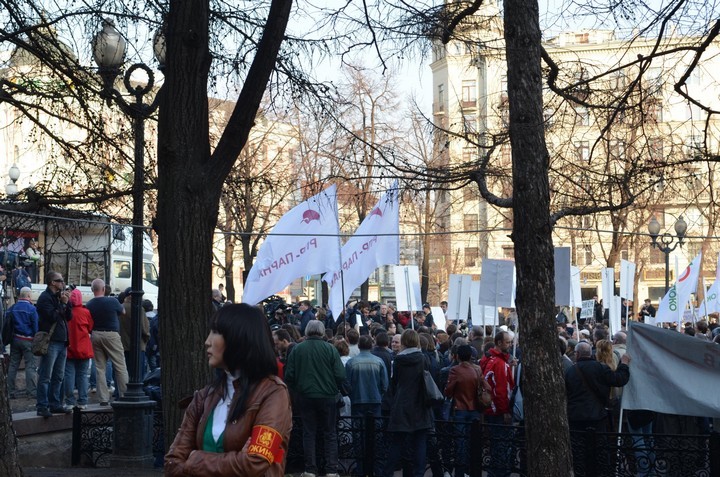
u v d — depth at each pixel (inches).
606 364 500.4
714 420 506.0
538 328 308.3
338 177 402.3
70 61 399.5
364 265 698.8
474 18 400.2
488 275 645.3
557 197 403.5
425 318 999.0
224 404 172.1
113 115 410.0
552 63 387.9
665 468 446.6
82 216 412.2
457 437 504.4
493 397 514.0
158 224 329.4
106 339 606.5
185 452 173.0
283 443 168.1
